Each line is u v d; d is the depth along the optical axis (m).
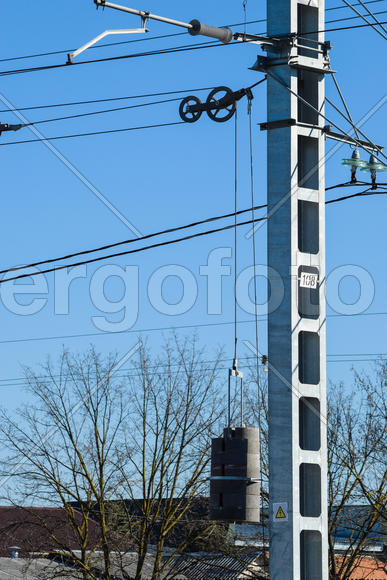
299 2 18.38
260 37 17.95
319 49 18.33
